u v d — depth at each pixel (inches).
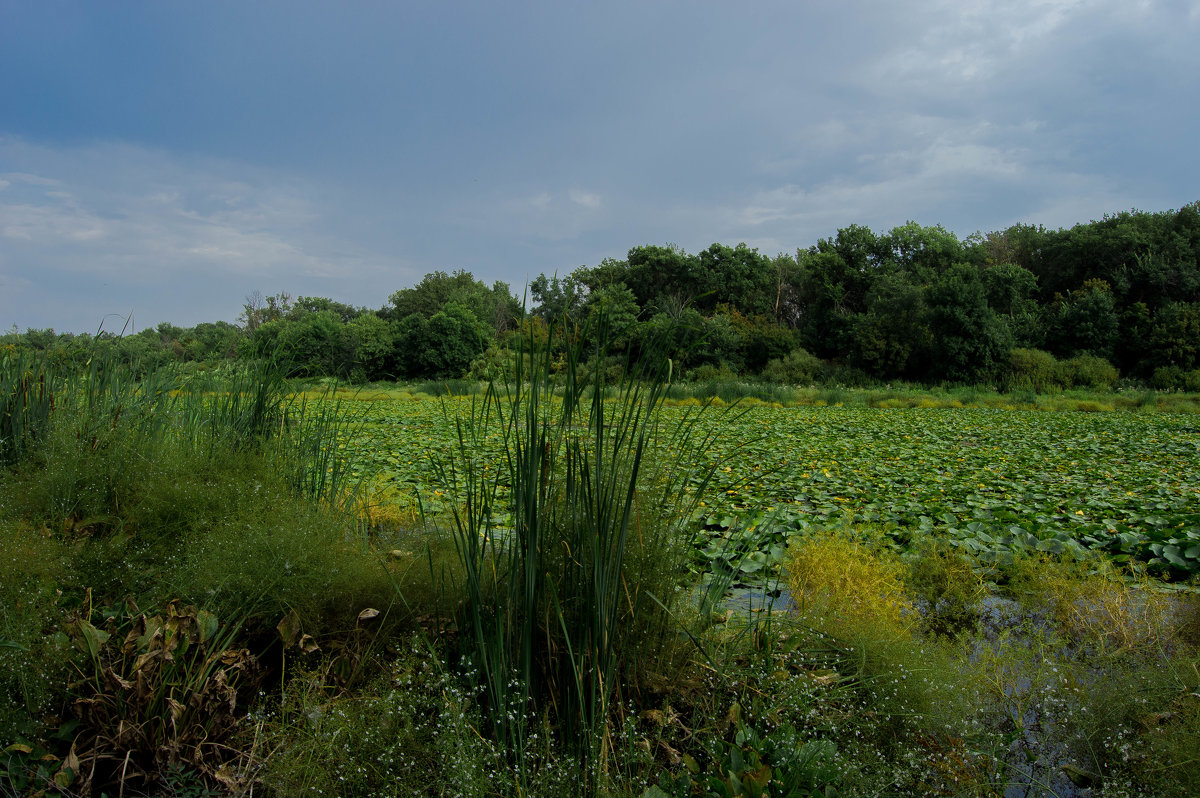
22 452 116.6
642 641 82.4
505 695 72.8
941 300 1040.8
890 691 83.4
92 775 68.4
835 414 683.4
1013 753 81.0
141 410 128.6
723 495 216.8
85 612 82.7
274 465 119.7
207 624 79.4
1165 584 132.0
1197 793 68.3
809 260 1450.5
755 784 62.6
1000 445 390.0
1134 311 1051.3
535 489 71.5
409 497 192.5
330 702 76.7
